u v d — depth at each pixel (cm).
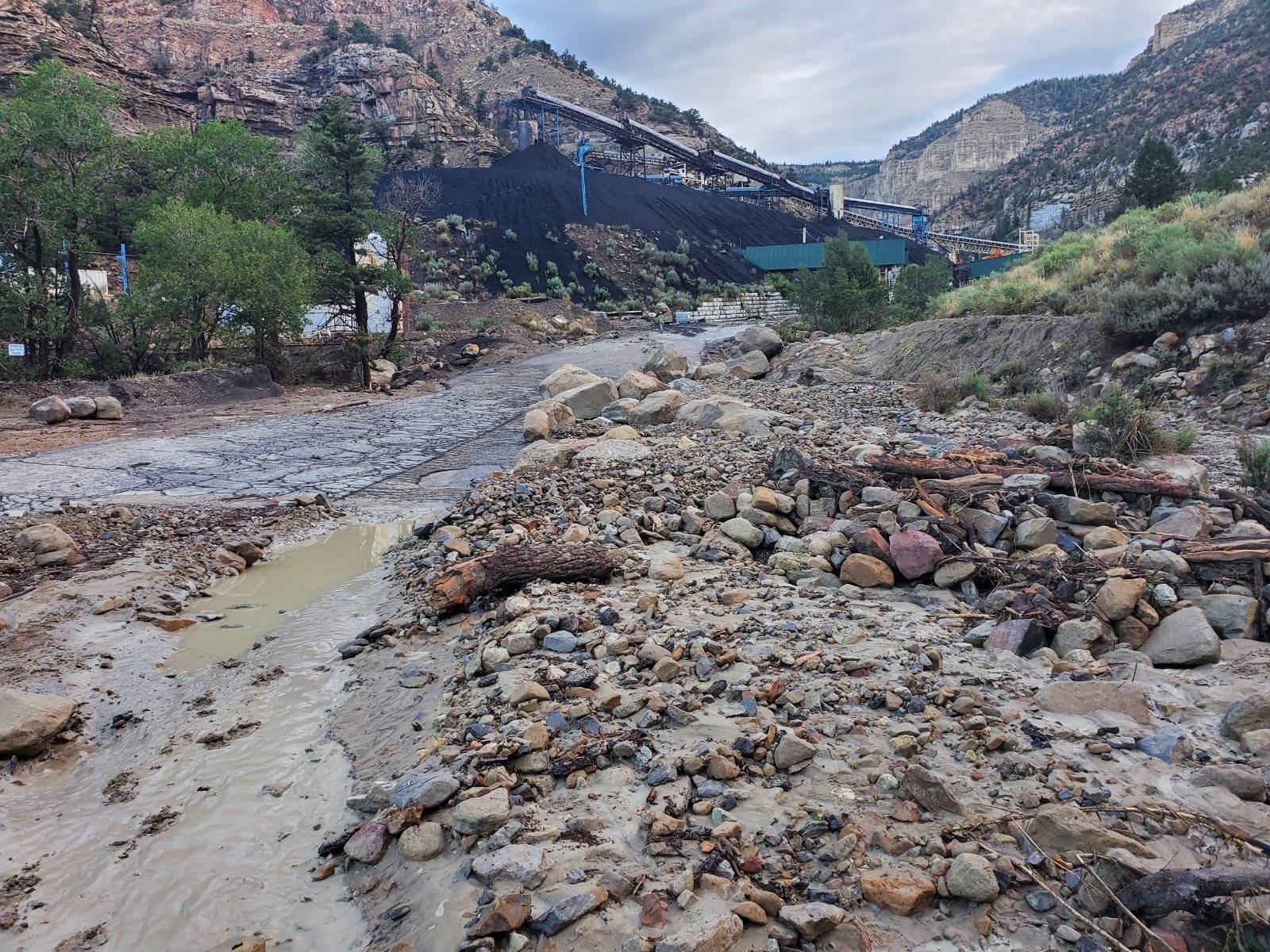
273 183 3897
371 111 10800
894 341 2359
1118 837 314
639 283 6644
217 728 523
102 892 365
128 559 886
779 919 296
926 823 342
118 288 3734
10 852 401
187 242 2800
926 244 10325
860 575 695
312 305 3322
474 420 2180
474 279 6209
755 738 407
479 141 11119
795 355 2698
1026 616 572
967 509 782
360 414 2291
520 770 403
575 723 444
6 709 508
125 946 329
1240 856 304
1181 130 12681
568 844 342
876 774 377
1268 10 14888
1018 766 379
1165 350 1546
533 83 14362
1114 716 425
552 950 287
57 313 2741
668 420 1616
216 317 3009
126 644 671
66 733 523
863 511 818
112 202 3581
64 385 2531
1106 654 525
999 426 1339
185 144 3588
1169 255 1788
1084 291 1977
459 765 408
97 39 7862
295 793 439
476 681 519
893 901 298
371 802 401
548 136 11438
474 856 348
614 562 729
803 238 8669
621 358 3750
